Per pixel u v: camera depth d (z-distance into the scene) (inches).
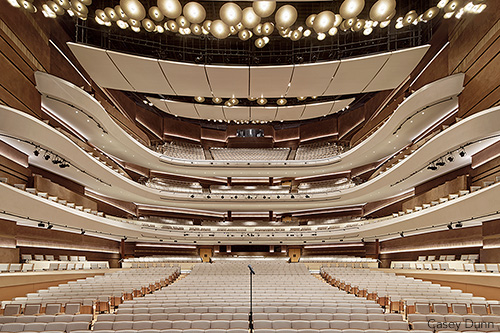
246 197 1037.8
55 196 595.5
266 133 1229.1
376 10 310.0
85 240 775.1
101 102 751.7
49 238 639.8
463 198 513.7
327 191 1059.3
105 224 768.9
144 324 266.1
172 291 459.8
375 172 893.8
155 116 1095.6
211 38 752.3
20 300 385.4
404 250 828.0
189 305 351.9
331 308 332.8
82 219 676.1
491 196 457.4
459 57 569.3
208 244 1082.7
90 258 802.8
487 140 507.8
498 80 472.4
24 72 526.0
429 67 677.3
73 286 490.9
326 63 589.3
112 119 733.9
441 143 542.3
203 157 1117.1
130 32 735.7
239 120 956.6
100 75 642.2
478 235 566.6
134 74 635.5
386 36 733.3
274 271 745.6
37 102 560.1
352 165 1002.1
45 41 592.7
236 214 1202.0
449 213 564.7
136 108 1009.5
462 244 608.4
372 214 1031.6
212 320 280.8
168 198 997.2
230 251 1125.1
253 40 778.2
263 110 890.1
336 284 581.0
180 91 701.3
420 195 749.9
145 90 702.5
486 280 434.9
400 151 870.4
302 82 657.0
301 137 1194.6
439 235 681.6
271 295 417.7
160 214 1113.4
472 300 388.8
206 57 784.3
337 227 1001.5
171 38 768.9
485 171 554.9
